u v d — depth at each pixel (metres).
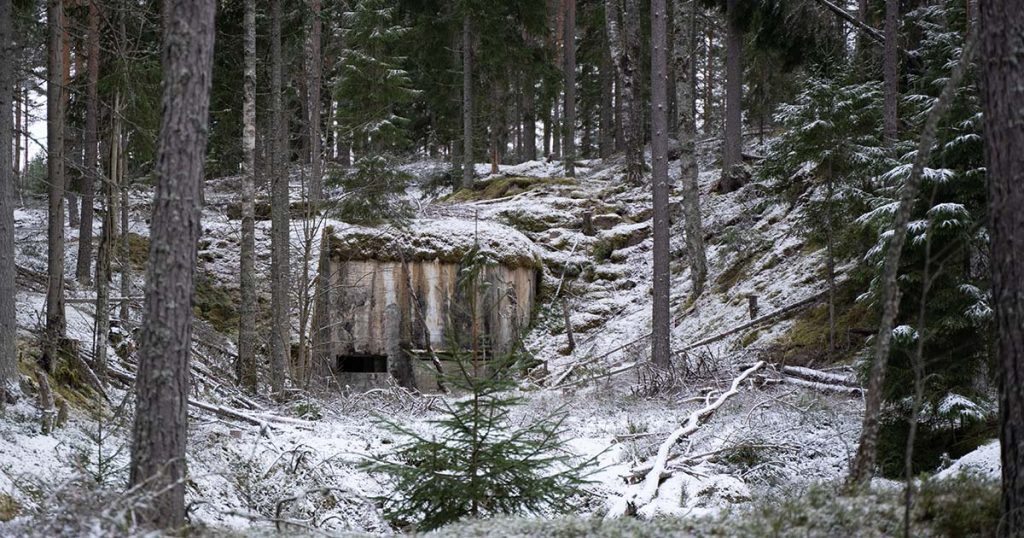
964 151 10.97
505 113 39.94
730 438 12.80
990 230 5.90
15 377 11.05
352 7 30.81
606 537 5.54
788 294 21.06
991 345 10.74
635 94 32.41
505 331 23.83
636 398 17.16
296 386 18.08
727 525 5.79
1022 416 5.59
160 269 6.03
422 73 36.50
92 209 21.77
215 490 9.68
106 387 13.37
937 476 7.93
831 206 18.11
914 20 21.77
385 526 9.55
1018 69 5.78
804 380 16.72
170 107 6.12
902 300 11.23
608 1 32.16
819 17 23.83
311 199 22.16
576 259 27.83
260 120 27.84
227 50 20.39
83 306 17.98
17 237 26.48
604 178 34.44
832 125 17.97
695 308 23.92
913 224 10.78
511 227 28.78
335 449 11.88
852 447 11.89
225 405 14.92
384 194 24.19
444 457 7.34
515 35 34.72
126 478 9.10
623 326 24.48
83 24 14.70
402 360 22.84
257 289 24.42
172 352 6.00
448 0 34.72
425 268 23.38
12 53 11.50
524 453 7.47
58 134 13.17
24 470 8.63
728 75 29.34
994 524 5.85
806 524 5.77
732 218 26.91
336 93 25.92
